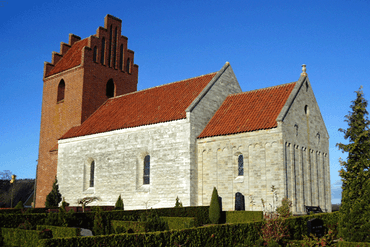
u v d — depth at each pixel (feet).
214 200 110.73
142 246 59.72
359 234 67.05
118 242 57.98
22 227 86.89
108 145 143.74
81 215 94.68
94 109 169.17
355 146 78.48
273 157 109.29
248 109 126.52
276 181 107.65
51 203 151.94
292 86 126.21
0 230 81.35
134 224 79.56
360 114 81.87
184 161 122.52
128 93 169.68
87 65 168.45
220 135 120.67
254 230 73.61
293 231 79.41
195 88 141.49
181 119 125.29
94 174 146.30
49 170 170.19
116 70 182.50
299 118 120.26
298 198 112.37
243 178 114.73
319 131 132.16
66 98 172.55
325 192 128.88
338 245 68.39
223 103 138.72
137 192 131.75
